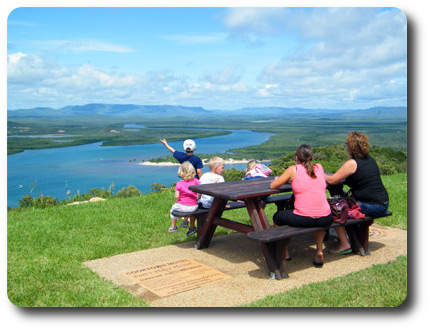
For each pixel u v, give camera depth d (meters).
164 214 7.52
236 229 4.83
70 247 5.43
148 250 5.32
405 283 3.87
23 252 5.23
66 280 4.18
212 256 5.02
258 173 6.06
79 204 9.11
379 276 4.14
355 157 4.78
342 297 3.60
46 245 5.55
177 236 6.01
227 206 5.68
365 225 4.98
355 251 5.06
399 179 12.75
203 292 3.85
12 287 3.97
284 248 4.23
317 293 3.69
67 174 166.62
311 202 4.29
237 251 5.24
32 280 4.16
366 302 3.53
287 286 4.00
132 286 4.03
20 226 6.74
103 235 6.06
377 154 28.86
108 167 192.75
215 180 5.55
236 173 33.59
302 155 4.38
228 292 3.85
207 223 5.17
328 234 5.77
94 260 4.91
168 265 4.67
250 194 4.36
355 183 4.78
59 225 6.71
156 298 3.73
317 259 4.59
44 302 3.61
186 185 5.37
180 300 3.67
